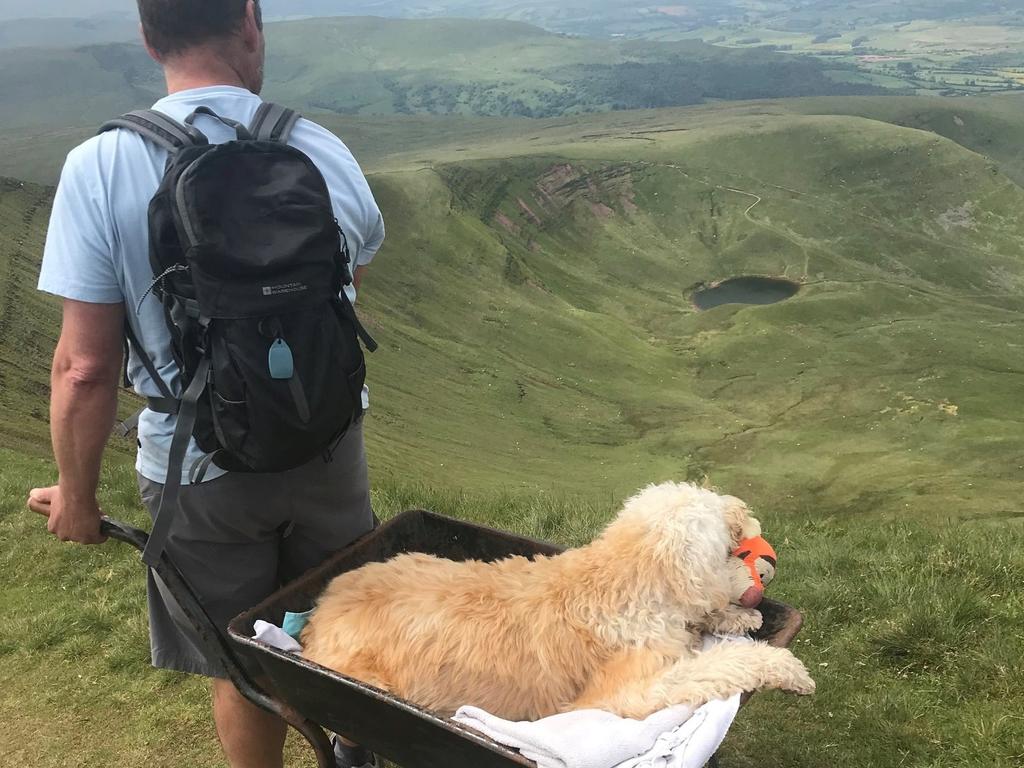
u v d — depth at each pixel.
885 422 85.12
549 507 9.11
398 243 133.75
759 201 174.50
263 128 3.01
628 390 101.56
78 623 7.04
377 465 53.16
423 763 2.82
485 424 83.81
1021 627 5.42
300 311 2.70
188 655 3.57
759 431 83.75
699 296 149.12
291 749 5.08
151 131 2.79
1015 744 4.32
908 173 181.12
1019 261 160.25
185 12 2.93
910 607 5.61
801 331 123.06
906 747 4.55
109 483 10.77
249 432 2.72
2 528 9.27
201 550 3.21
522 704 3.00
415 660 3.04
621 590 3.08
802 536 8.54
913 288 144.62
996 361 105.19
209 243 2.56
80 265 2.76
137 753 5.38
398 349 99.69
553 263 152.50
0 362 47.97
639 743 2.56
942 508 50.59
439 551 4.07
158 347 2.91
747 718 4.88
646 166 183.75
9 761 5.43
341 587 3.33
